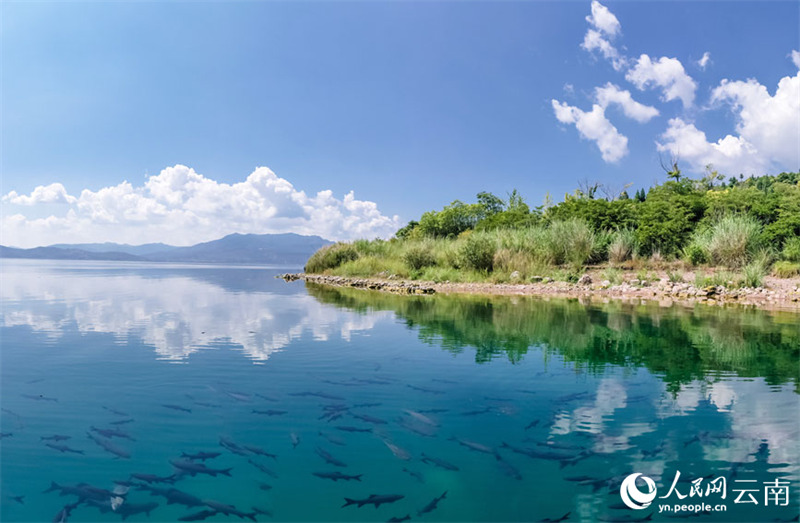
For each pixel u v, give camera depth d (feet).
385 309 38.37
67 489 9.98
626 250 63.00
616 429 12.87
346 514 9.13
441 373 18.45
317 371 18.84
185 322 31.78
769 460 11.13
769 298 42.11
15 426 13.14
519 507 9.30
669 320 31.09
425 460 11.22
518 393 15.98
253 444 12.07
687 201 66.03
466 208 127.65
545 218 84.23
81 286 68.54
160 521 8.94
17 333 27.48
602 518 8.94
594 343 24.00
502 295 49.24
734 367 19.24
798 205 59.82
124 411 14.29
